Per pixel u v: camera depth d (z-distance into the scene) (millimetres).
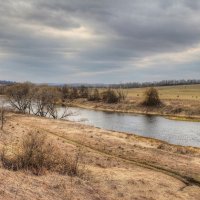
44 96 53250
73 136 28062
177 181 15594
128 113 74438
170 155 22188
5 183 9555
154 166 18703
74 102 95875
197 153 25000
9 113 46844
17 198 8656
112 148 23422
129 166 17859
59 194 10078
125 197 11719
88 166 15570
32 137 17156
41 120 40156
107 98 91125
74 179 12062
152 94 81688
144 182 14055
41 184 10477
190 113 71938
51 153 14453
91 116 65125
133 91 141750
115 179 13695
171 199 12539
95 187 11953
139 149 23672
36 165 12422
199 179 16391
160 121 59500
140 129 48656
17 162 12125
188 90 143625
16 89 55219
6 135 21953
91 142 25469
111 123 54438
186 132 46719
